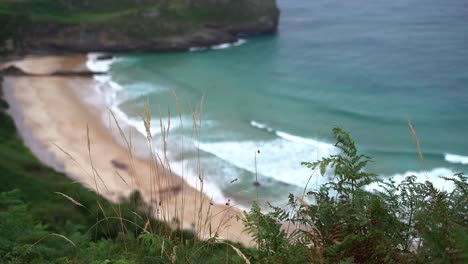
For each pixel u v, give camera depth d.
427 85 66.19
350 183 3.25
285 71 75.88
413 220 2.97
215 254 3.60
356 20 108.06
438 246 2.57
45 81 66.44
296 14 117.38
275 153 41.19
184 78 72.50
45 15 93.06
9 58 83.00
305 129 51.09
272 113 56.53
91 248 4.25
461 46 82.88
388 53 82.06
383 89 65.75
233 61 83.00
